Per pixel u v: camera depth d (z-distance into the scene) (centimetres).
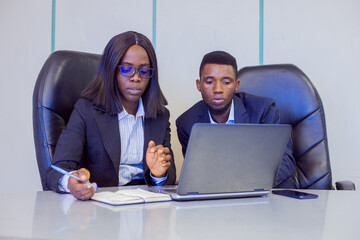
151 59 156
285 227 70
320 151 186
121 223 71
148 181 134
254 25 243
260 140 101
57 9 236
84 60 171
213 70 169
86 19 236
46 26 237
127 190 107
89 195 99
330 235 64
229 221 74
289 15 241
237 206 93
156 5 241
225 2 243
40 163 156
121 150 157
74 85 166
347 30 240
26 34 239
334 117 239
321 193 120
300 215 81
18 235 62
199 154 96
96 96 152
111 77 150
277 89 193
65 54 168
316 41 240
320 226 71
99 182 150
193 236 62
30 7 238
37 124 158
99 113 150
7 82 240
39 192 116
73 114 150
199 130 92
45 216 77
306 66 240
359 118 239
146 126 162
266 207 92
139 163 163
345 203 99
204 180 99
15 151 238
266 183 109
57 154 136
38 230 65
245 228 68
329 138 239
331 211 87
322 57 240
